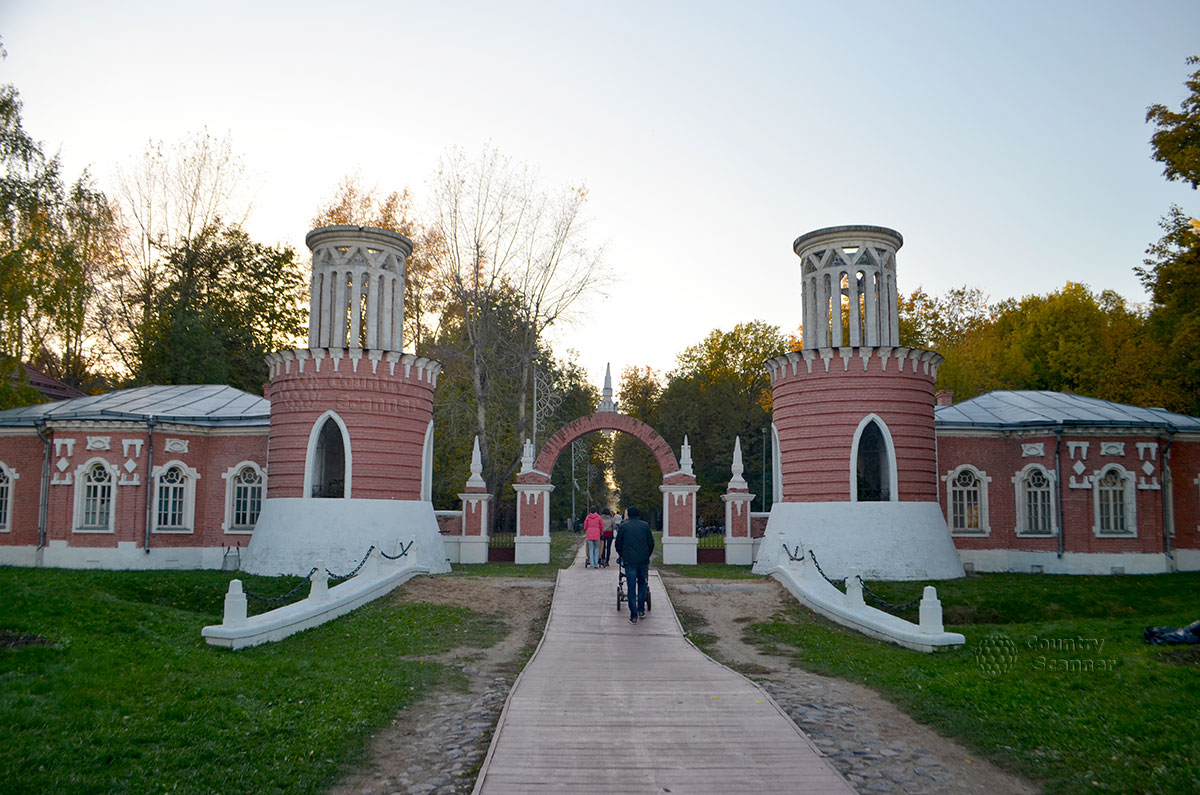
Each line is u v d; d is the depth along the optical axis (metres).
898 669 16.38
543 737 11.66
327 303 30.97
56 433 31.02
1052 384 55.75
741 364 75.06
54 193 37.88
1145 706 12.70
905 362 30.12
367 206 50.84
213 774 10.40
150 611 19.88
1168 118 32.69
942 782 10.48
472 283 44.81
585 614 21.94
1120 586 27.39
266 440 32.66
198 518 32.38
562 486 81.94
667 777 10.20
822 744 11.83
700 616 22.88
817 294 31.56
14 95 36.50
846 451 29.64
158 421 31.25
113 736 11.24
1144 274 37.66
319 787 10.30
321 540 28.50
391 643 19.14
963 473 33.31
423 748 11.78
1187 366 47.03
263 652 17.53
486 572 30.67
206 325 48.66
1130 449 31.39
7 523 31.59
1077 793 10.06
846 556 28.69
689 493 35.38
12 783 9.56
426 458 32.25
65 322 38.12
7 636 15.55
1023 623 22.47
